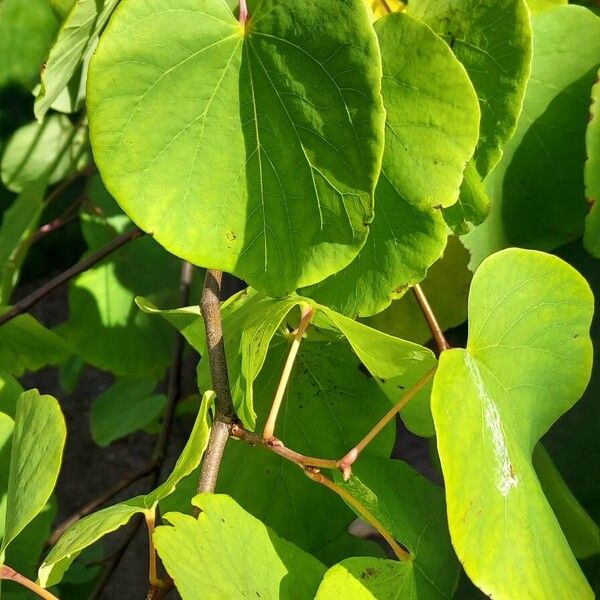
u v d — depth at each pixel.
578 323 0.27
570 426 0.38
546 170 0.33
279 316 0.27
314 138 0.25
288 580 0.25
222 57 0.25
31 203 0.49
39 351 0.46
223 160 0.26
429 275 0.37
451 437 0.23
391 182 0.27
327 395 0.32
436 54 0.26
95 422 0.52
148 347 0.51
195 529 0.23
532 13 0.33
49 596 0.24
